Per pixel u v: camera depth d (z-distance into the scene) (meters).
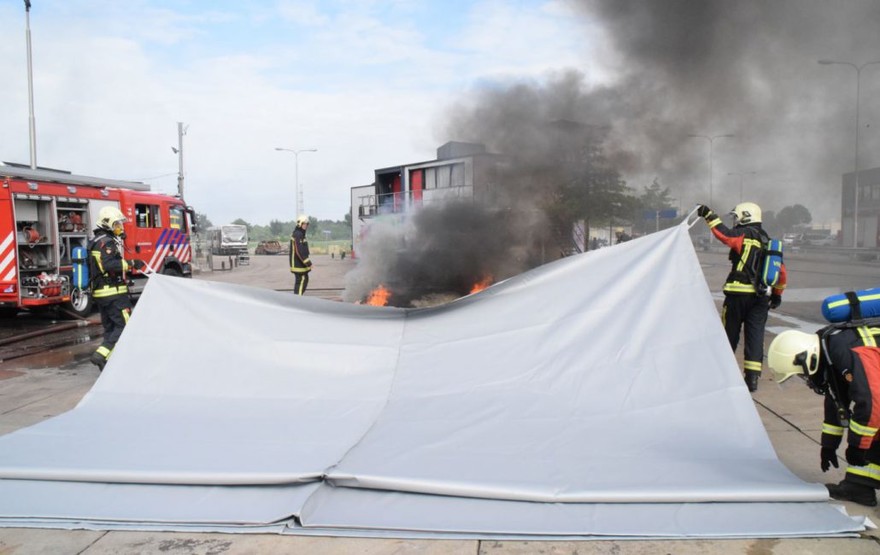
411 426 3.91
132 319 5.00
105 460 3.65
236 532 3.06
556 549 2.84
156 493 3.40
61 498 3.38
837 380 3.22
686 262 4.43
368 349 4.70
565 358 4.29
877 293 3.12
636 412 3.87
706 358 4.00
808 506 3.07
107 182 13.66
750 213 5.52
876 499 3.31
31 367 7.66
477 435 3.76
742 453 3.48
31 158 19.61
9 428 5.07
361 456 3.54
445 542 2.93
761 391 5.70
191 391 4.59
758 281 5.39
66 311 12.32
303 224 11.10
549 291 4.61
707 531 2.89
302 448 3.71
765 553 2.76
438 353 4.57
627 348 4.21
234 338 4.88
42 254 11.63
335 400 4.34
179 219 15.73
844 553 2.75
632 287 4.45
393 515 3.12
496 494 3.17
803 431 4.52
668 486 3.14
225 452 3.70
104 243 6.65
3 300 10.70
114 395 4.61
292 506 3.21
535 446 3.61
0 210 10.60
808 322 9.36
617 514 3.05
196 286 5.17
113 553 2.90
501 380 4.28
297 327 4.91
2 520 3.20
